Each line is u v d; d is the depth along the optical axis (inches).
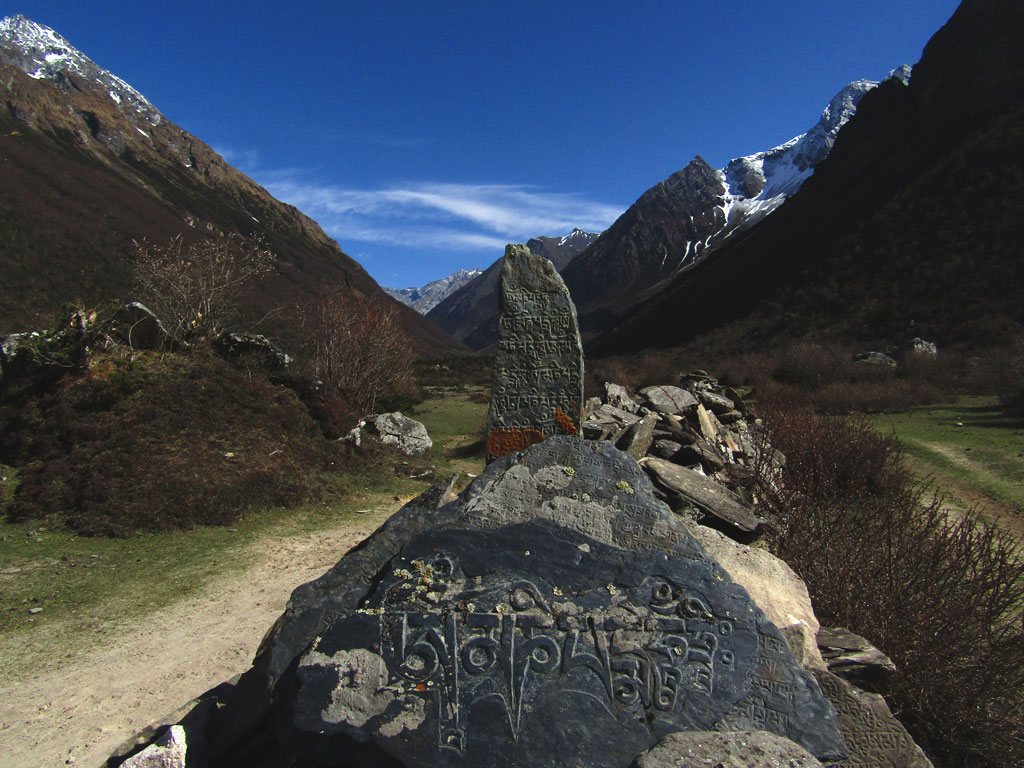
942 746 130.0
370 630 107.3
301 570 259.3
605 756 98.4
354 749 99.7
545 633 107.3
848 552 167.5
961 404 648.4
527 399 248.4
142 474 326.0
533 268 254.2
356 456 441.4
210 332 499.5
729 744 94.7
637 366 1248.8
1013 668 129.3
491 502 126.3
